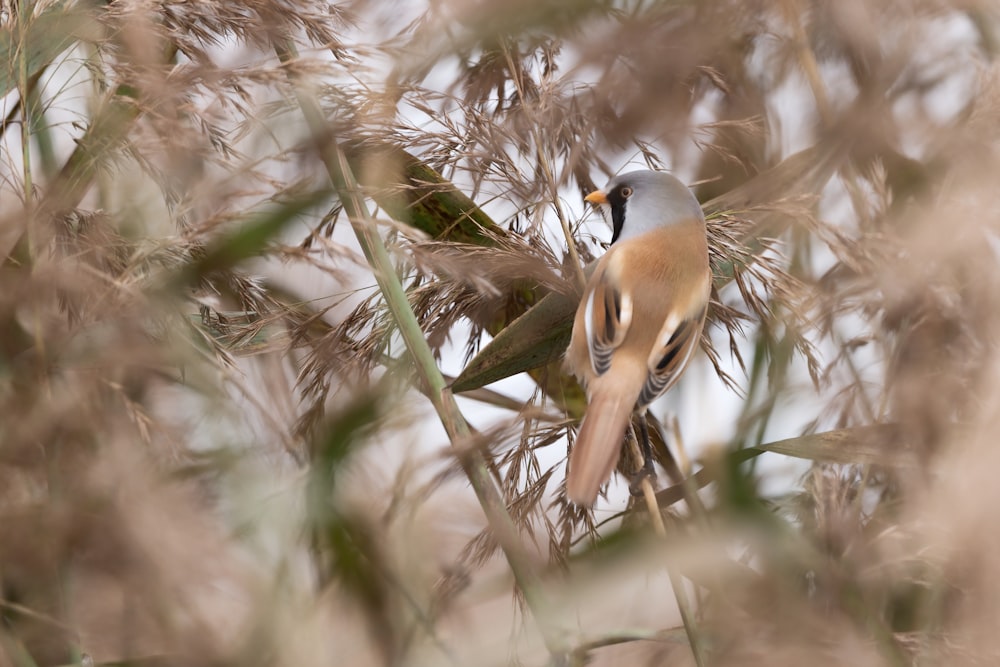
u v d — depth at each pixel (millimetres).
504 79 5133
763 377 5719
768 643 4215
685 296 5512
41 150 5602
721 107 5652
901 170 5051
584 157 5566
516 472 4848
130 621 4410
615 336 5262
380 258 4805
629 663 5047
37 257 4414
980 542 3994
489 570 5379
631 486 4977
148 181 5414
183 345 4676
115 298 4402
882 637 4316
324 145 4758
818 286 5184
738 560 4598
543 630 4352
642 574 4309
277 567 4934
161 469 4340
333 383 5273
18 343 4422
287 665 4699
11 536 4016
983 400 4141
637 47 4809
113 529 4043
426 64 4910
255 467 4891
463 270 4387
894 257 4566
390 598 5320
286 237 4891
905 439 4309
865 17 4980
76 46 4805
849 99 5211
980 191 4488
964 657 3992
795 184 5383
